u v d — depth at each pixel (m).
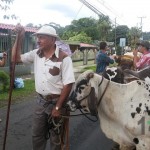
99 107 2.41
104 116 2.42
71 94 2.35
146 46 4.04
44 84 2.31
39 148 2.45
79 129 3.84
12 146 3.21
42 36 2.29
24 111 4.68
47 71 2.30
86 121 4.16
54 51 2.31
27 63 2.46
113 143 3.26
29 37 10.13
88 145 3.28
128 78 2.55
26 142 3.33
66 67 2.28
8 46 8.24
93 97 2.32
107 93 2.36
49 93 2.32
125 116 2.31
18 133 3.62
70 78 2.27
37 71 2.36
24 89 6.73
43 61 2.32
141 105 2.29
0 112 4.60
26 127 3.85
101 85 2.37
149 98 2.30
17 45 2.43
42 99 2.35
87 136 3.58
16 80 6.73
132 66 3.96
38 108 2.38
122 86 2.35
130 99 2.31
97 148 3.20
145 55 3.89
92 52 20.50
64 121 2.38
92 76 2.34
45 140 2.45
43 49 2.32
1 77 6.14
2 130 3.72
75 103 2.35
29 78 9.01
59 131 2.37
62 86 2.33
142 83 2.34
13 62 2.43
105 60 4.91
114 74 2.56
